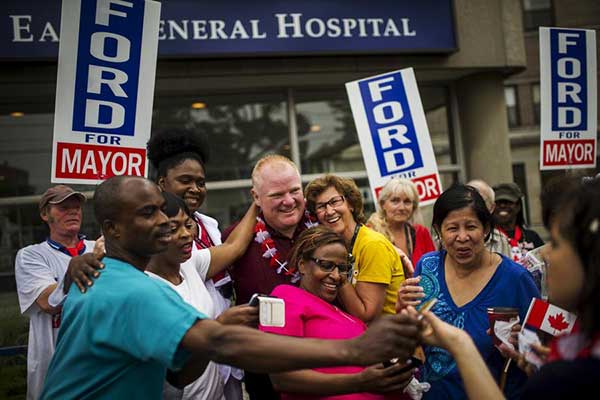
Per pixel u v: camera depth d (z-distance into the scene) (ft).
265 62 22.26
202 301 9.64
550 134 16.02
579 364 4.46
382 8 22.48
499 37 23.95
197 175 11.06
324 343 5.75
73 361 6.40
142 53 11.72
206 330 5.82
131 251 6.88
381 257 10.16
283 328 8.25
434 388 8.85
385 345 5.71
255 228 10.71
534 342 7.24
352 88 17.11
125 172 11.60
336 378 7.69
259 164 10.61
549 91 15.99
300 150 24.68
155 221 6.82
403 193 15.35
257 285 10.52
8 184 22.43
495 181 24.98
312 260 8.72
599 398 4.32
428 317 5.95
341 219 10.66
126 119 11.60
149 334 5.92
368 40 22.39
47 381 6.67
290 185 10.30
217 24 21.38
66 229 12.00
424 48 22.80
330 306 8.80
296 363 5.71
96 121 11.34
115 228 6.82
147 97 11.80
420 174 16.93
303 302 8.49
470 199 8.98
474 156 25.32
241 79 23.02
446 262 9.46
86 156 11.28
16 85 21.68
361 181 24.97
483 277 9.06
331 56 22.56
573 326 7.63
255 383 10.75
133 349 6.02
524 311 8.84
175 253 9.31
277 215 10.36
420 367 8.98
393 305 10.46
